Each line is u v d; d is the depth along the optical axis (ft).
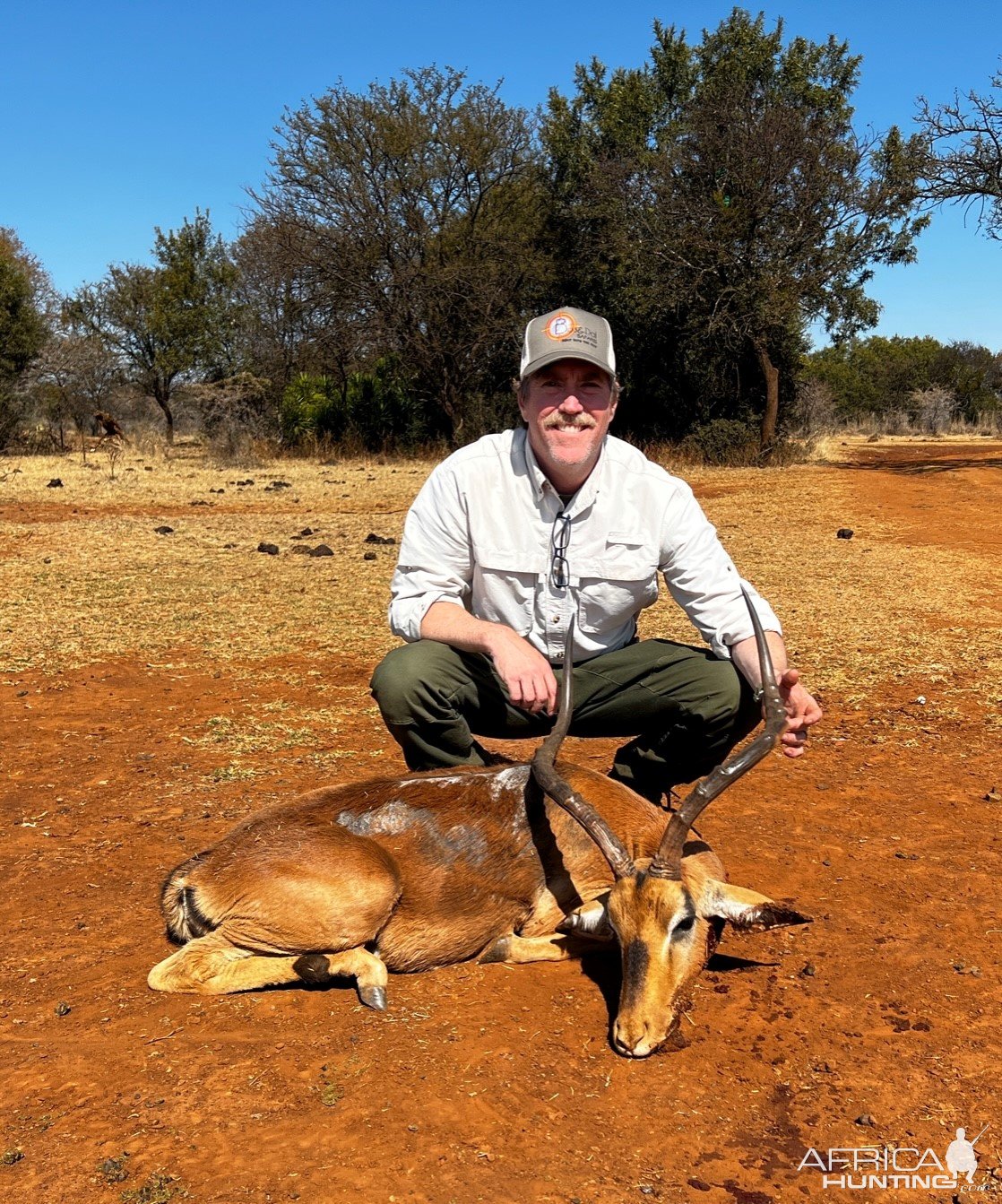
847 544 19.33
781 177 37.19
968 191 35.65
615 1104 4.51
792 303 37.01
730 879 6.55
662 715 6.43
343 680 10.94
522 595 6.12
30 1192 3.96
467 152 42.45
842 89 44.70
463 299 42.19
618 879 5.01
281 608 13.94
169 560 17.31
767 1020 5.17
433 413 46.68
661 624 12.68
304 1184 4.00
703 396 43.16
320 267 42.04
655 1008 4.80
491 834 5.74
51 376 46.16
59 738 9.20
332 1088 4.55
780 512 24.31
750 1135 4.37
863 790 8.03
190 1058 4.76
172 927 5.65
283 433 47.67
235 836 5.59
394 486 31.96
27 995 5.32
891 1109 4.53
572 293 44.21
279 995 5.34
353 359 50.31
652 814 6.02
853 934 5.95
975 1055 4.88
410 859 5.58
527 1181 4.06
